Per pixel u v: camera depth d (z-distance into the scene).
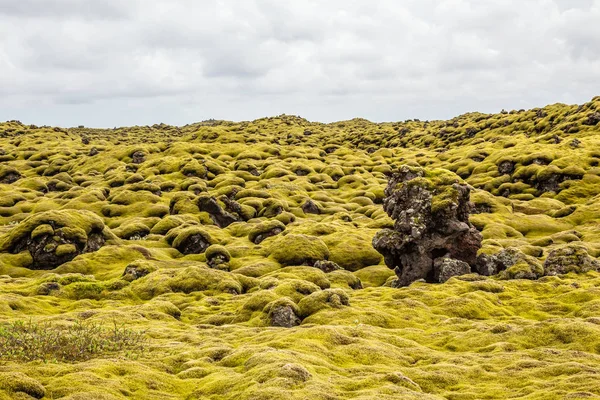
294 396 23.52
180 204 131.00
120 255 86.75
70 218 92.62
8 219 129.25
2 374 24.50
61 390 24.48
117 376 27.95
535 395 25.31
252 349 33.25
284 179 179.12
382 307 50.00
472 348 37.06
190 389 27.73
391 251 67.50
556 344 36.22
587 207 118.56
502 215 117.25
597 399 23.45
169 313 52.69
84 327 41.81
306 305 48.59
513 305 50.91
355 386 26.64
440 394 27.06
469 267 63.56
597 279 56.56
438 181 68.69
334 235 97.00
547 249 83.50
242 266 80.44
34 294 61.09
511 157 169.50
